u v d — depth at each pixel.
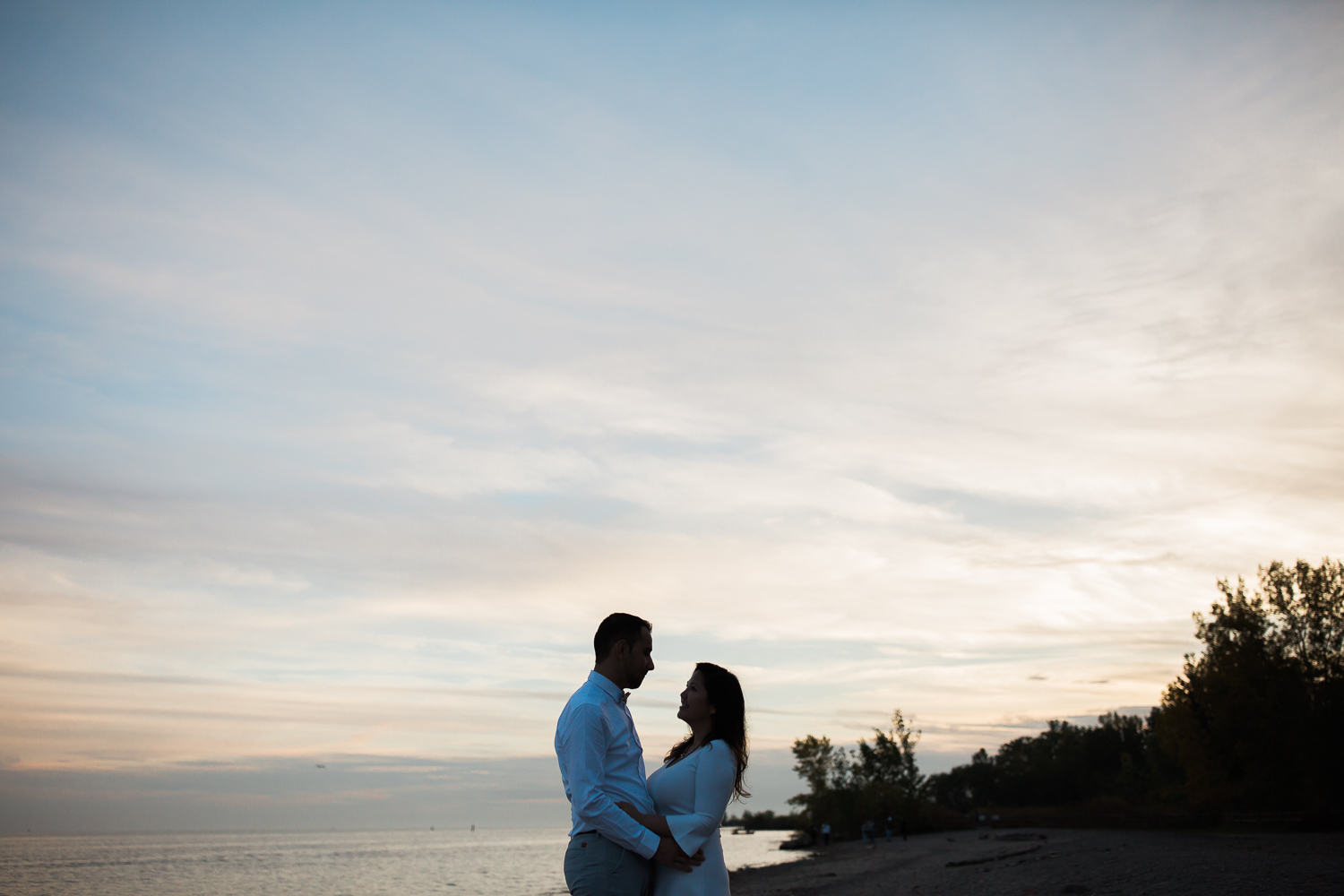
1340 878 14.23
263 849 132.62
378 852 115.12
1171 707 43.75
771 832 175.88
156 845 170.00
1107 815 59.47
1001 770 118.81
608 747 4.15
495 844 159.75
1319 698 39.38
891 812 74.19
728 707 4.55
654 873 4.23
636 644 4.38
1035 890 16.89
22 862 90.19
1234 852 22.56
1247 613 41.88
